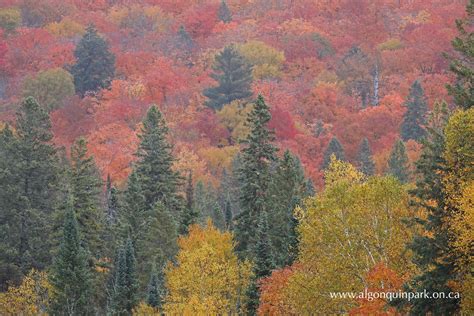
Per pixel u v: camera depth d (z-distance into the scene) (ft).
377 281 134.92
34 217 257.55
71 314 217.97
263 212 204.74
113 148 456.45
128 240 223.92
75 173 249.14
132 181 267.18
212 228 244.22
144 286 244.63
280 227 233.14
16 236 256.52
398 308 127.85
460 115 124.98
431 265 129.08
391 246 148.25
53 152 270.05
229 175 433.07
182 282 203.72
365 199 150.82
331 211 152.76
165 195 286.46
